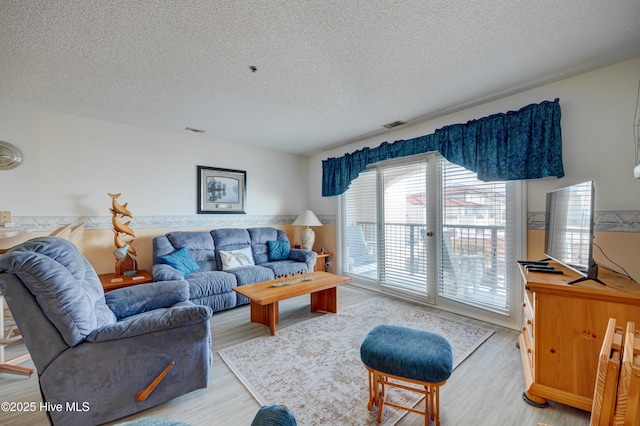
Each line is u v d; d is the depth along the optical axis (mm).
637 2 1490
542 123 2434
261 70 2193
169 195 3787
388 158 3766
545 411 1562
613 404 868
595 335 1483
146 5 1485
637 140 2035
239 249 3963
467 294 3025
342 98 2736
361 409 1581
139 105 2873
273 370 1977
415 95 2670
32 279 1314
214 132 3834
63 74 2219
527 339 2012
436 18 1620
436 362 1354
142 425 980
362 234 4312
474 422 1482
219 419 1527
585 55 2010
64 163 3084
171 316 1604
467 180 3020
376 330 1686
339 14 1580
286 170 5066
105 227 3318
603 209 2162
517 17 1613
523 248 2588
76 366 1381
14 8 1479
